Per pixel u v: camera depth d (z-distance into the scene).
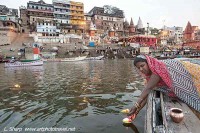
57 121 6.58
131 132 5.61
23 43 62.34
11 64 33.81
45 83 14.93
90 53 63.72
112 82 14.72
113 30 92.12
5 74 22.67
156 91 4.32
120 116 6.90
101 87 12.64
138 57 4.09
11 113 7.55
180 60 4.21
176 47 73.81
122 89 11.87
